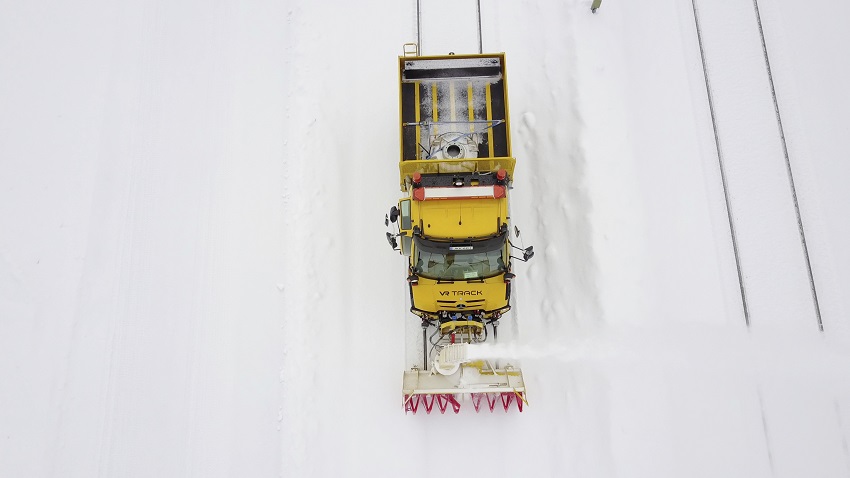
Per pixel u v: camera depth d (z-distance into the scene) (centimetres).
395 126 1100
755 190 1002
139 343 988
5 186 1070
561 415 960
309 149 1082
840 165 1002
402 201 893
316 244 1038
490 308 916
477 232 862
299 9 1162
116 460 939
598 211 984
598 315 960
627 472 906
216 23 1158
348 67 1133
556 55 1097
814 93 1036
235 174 1074
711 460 905
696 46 1071
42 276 1022
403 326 1013
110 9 1166
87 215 1052
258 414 966
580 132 1020
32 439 943
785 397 920
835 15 1069
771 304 959
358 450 963
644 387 935
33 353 982
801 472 890
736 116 1035
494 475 952
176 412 961
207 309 1006
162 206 1057
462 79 930
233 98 1117
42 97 1120
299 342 993
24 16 1166
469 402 980
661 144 1025
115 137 1094
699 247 985
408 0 1162
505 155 902
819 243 973
